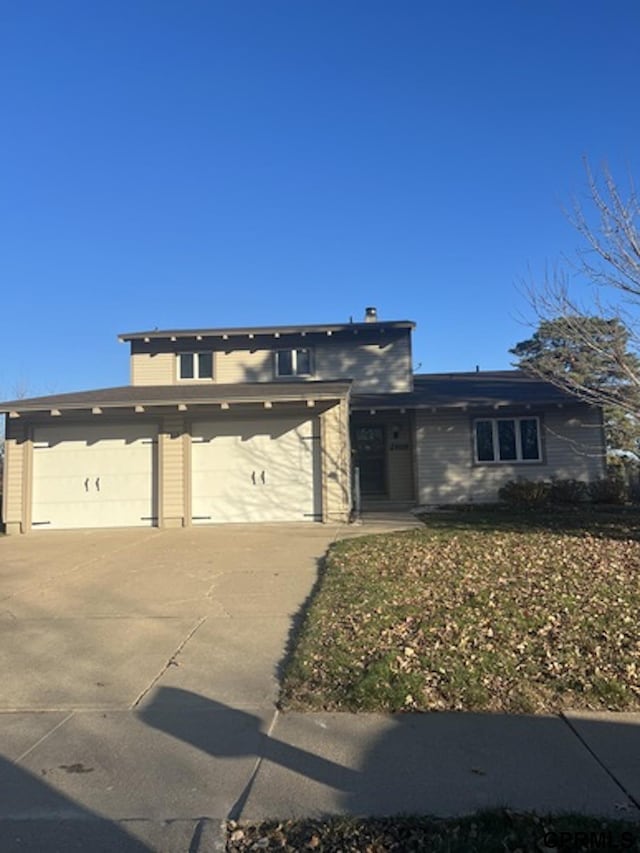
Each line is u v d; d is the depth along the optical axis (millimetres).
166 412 15117
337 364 22281
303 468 15102
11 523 15031
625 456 23312
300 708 4914
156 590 8555
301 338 22375
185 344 22344
